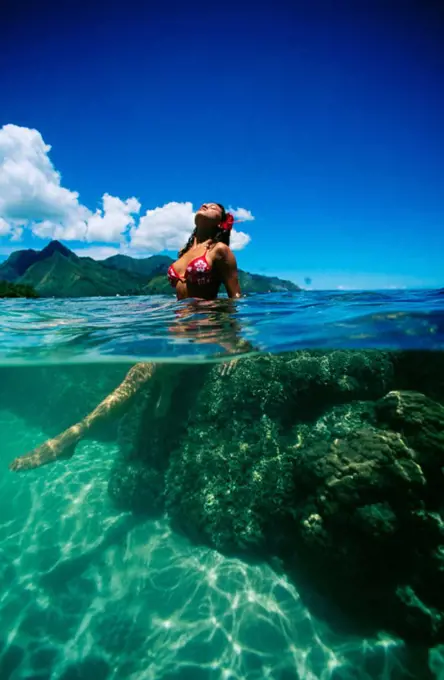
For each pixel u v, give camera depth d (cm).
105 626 379
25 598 416
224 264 412
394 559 360
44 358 557
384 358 501
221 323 424
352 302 599
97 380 849
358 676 326
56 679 336
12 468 372
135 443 555
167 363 482
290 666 335
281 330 434
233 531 434
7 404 1006
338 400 486
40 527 524
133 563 447
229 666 337
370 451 369
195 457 484
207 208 428
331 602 384
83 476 644
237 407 484
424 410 385
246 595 396
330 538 361
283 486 421
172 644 357
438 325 409
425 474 357
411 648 344
